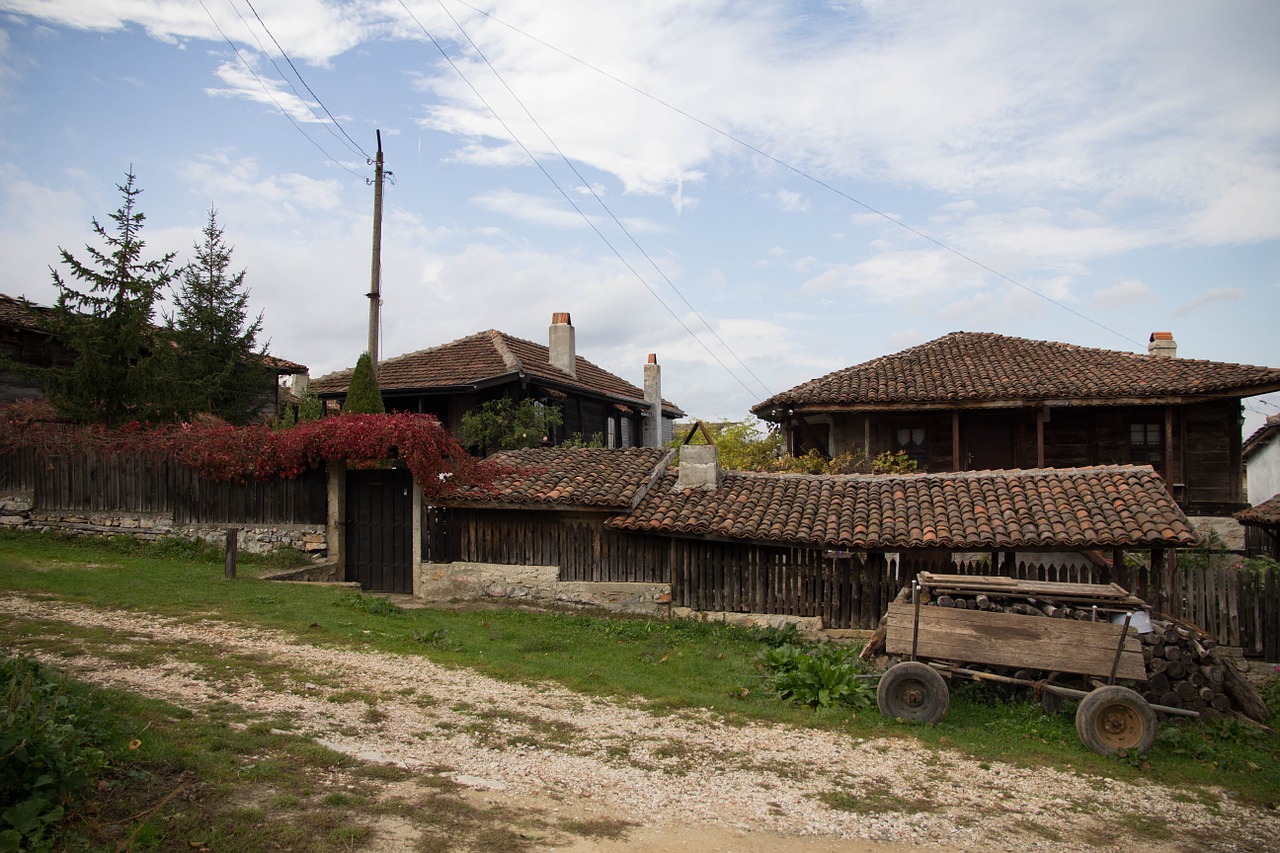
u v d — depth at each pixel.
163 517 16.94
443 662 10.07
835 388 20.81
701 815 6.24
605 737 7.88
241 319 22.27
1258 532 19.23
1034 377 20.05
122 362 18.16
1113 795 7.49
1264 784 8.07
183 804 5.30
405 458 15.09
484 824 5.67
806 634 13.07
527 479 15.31
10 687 5.30
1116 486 12.98
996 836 6.34
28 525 17.30
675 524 13.68
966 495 13.52
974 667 9.95
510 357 24.23
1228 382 18.38
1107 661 8.98
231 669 8.83
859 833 6.16
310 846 4.99
